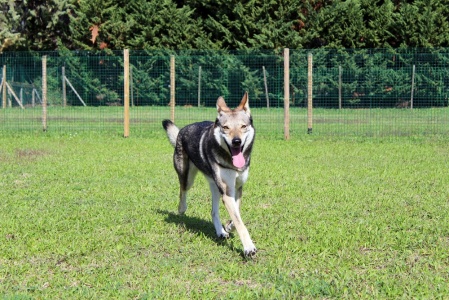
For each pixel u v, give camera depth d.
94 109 21.36
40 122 18.42
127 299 4.43
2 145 13.93
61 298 4.45
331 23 28.84
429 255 5.48
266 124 17.88
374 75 22.03
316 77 22.73
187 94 24.55
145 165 10.93
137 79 23.73
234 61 24.00
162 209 7.49
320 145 14.16
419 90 21.33
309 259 5.34
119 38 30.45
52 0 29.72
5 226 6.48
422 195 8.27
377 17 28.47
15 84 23.94
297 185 8.99
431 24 27.38
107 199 8.02
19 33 29.12
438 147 13.80
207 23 29.94
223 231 6.15
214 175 5.73
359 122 17.88
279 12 29.16
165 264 5.23
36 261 5.35
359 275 4.91
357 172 10.20
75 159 11.69
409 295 4.46
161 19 29.94
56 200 7.96
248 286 4.73
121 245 5.77
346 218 6.95
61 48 30.77
